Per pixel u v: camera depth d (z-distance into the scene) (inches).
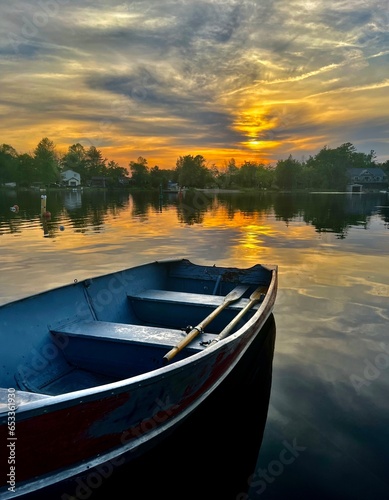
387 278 359.3
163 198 2055.9
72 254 497.7
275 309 273.1
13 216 996.6
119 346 162.2
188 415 141.1
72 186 3661.4
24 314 161.6
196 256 490.9
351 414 152.9
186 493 116.8
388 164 4274.1
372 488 116.8
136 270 249.4
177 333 166.6
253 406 157.9
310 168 3599.9
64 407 95.4
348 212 1176.2
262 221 912.9
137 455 124.3
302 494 114.8
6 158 3649.1
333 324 244.7
